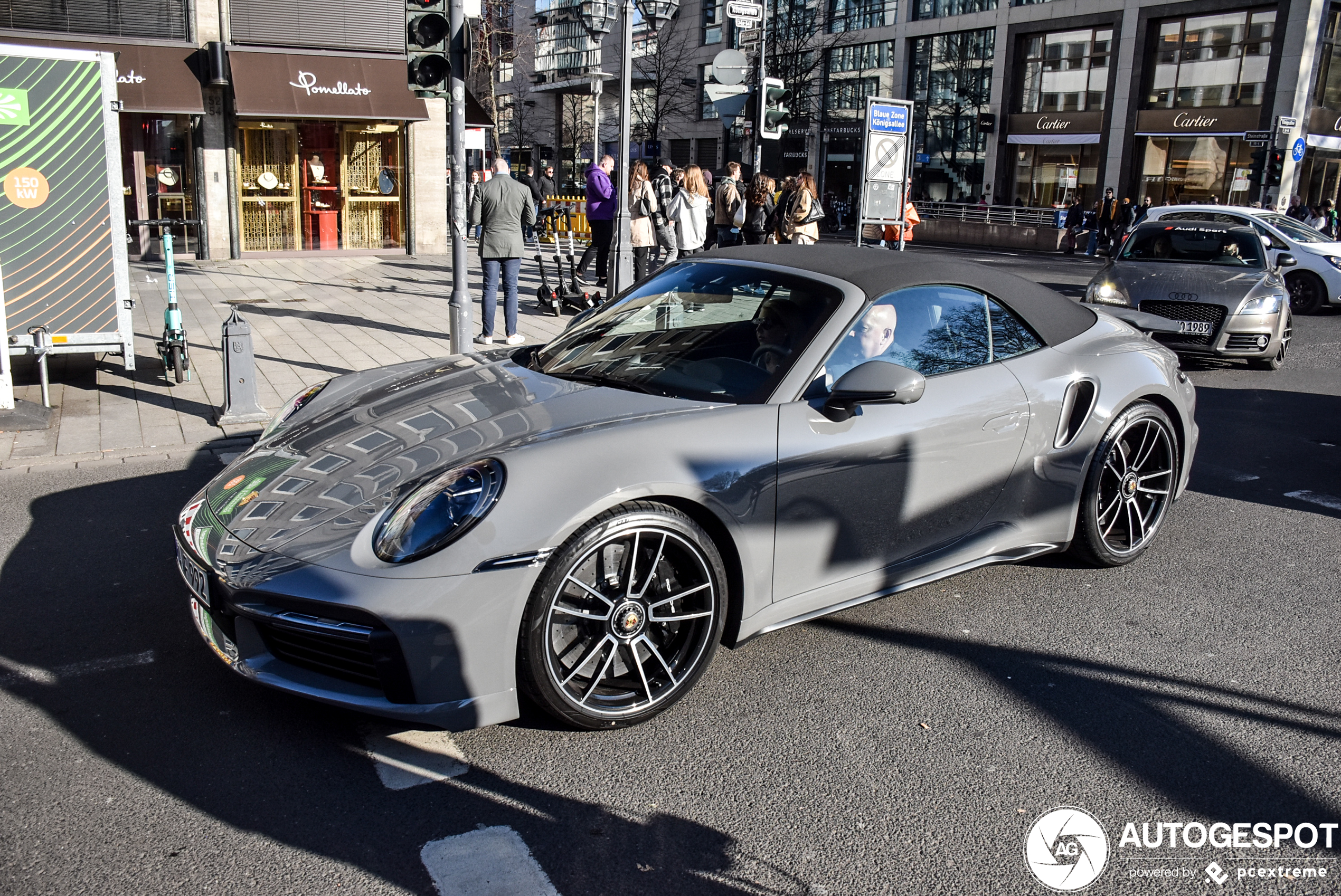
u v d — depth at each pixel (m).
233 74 16.08
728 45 45.78
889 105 11.18
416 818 2.44
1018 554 3.86
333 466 3.01
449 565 2.52
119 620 3.53
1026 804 2.55
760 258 3.85
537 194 20.03
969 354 3.63
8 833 2.33
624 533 2.71
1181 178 33.19
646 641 2.84
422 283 14.52
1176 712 3.04
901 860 2.32
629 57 10.31
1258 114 30.69
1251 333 9.08
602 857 2.31
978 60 38.97
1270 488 5.51
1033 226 32.31
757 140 13.34
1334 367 9.97
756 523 2.98
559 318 11.44
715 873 2.26
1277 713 3.04
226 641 2.78
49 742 2.74
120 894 2.14
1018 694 3.13
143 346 9.18
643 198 12.54
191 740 2.77
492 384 3.48
